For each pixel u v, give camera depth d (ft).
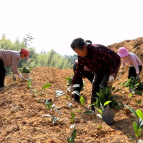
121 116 13.65
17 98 17.08
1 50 22.54
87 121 12.34
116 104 12.30
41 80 27.12
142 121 9.60
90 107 15.65
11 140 9.96
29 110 13.88
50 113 13.62
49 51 122.01
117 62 13.46
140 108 14.87
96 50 12.81
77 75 14.33
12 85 23.65
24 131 10.80
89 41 13.83
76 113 13.92
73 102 16.88
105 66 13.43
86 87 24.84
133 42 35.94
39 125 11.57
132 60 19.36
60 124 11.86
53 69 40.19
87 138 9.95
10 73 76.13
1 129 11.68
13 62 22.30
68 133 10.58
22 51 22.58
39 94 18.58
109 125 12.18
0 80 22.88
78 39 12.58
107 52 13.02
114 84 25.63
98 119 12.69
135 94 18.22
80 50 12.59
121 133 10.73
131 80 18.79
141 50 30.68
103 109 11.58
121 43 40.22
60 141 9.70
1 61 22.11
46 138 9.98
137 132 9.45
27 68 25.85
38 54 118.83
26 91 19.98
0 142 10.12
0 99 17.54
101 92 12.43
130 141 9.66
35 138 9.95
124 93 19.38
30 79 21.75
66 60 127.44
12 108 14.40
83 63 13.83
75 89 17.21
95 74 14.60
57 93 13.37
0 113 14.15
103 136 10.44
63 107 15.16
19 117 12.85
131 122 12.33
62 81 28.17
